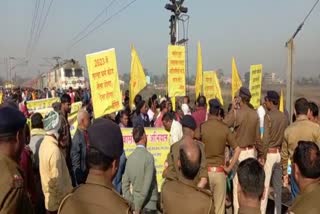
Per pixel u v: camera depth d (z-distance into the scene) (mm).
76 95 24984
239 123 7207
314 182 3146
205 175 4910
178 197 3662
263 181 2973
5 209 2912
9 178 2994
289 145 6254
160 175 9062
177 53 10953
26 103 18219
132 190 5492
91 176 2586
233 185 7434
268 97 7469
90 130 2613
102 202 2490
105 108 7855
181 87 11039
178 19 15852
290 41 10664
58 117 5238
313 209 2996
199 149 3791
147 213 5594
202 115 9336
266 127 7328
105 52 7832
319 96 19844
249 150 7238
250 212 2918
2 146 3141
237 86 12664
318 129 6070
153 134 9055
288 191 8461
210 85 13320
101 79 7836
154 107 13461
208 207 3613
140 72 11148
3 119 3135
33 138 5699
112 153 2572
